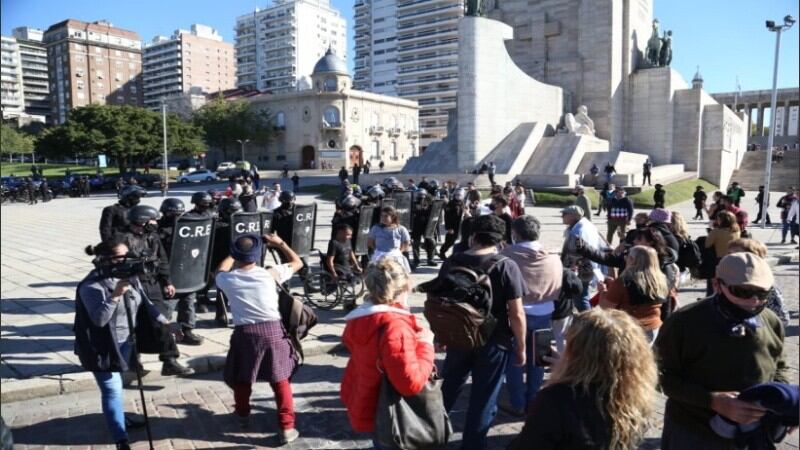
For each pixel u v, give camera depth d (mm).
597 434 2365
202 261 7445
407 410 3492
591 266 7059
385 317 3523
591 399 2389
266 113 75938
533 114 38250
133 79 140625
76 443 4926
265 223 9617
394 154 84438
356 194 15695
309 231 10164
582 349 2443
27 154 98500
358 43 138625
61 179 47594
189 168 75500
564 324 5641
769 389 2549
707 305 2998
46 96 131000
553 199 29578
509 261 4418
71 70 126562
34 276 12031
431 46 117688
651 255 4988
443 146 38625
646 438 4953
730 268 2844
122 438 4551
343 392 3783
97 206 33469
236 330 4848
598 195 30344
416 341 3574
